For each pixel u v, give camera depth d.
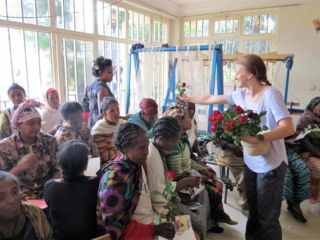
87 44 4.19
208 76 3.22
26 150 1.64
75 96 4.07
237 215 2.50
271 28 5.62
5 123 2.44
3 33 3.06
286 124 1.50
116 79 4.95
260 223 1.74
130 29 5.19
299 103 5.20
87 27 4.18
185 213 1.56
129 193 1.13
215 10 6.07
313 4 5.08
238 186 2.56
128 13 5.05
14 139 1.62
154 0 5.47
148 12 5.67
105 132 2.21
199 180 1.82
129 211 1.15
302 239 2.18
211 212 2.19
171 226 1.22
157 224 1.23
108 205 1.09
